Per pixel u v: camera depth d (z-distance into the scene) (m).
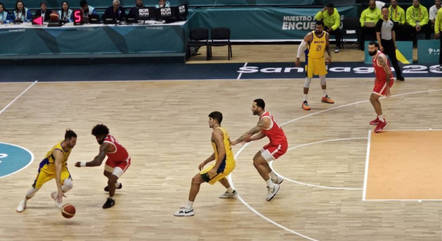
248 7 30.94
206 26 30.98
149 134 18.77
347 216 13.22
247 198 14.29
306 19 30.50
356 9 30.30
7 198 14.64
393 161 15.98
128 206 14.08
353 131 18.39
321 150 16.98
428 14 30.17
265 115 13.90
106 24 28.64
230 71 26.14
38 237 12.77
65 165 13.69
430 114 19.55
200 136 18.47
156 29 28.00
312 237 12.41
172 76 25.70
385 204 13.67
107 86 24.47
